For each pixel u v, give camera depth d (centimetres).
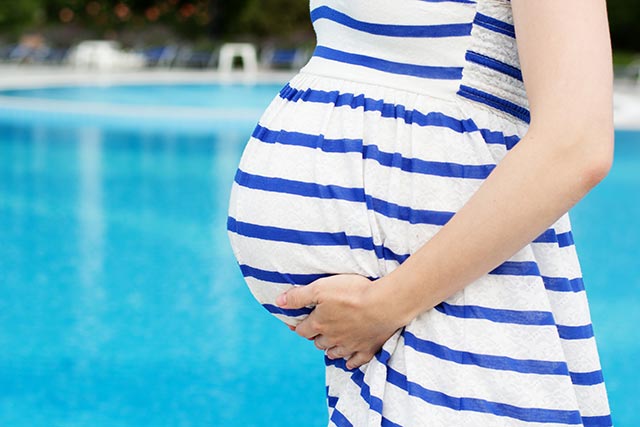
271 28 2755
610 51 104
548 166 102
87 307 459
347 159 120
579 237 644
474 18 116
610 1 2581
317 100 125
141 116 1332
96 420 327
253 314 452
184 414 334
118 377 368
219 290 493
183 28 2823
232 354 397
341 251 121
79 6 2762
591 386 123
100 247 585
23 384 359
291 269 126
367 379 122
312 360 392
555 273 120
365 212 118
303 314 131
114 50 2311
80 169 895
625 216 718
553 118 102
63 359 387
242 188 132
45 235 616
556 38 103
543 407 113
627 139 1155
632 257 586
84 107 1378
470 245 107
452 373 114
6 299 470
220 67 2359
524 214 104
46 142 1077
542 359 114
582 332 122
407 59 119
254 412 337
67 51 2344
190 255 567
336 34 127
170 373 373
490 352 113
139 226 648
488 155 116
